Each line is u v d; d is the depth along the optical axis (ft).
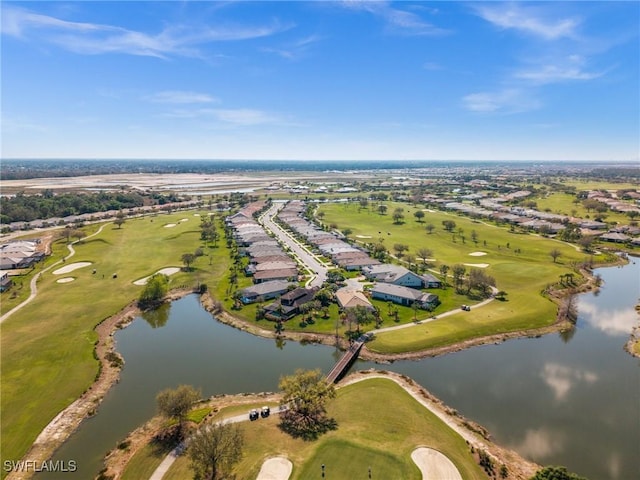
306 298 304.09
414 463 142.51
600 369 218.38
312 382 175.11
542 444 158.51
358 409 176.55
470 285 324.39
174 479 136.56
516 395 193.06
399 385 198.18
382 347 236.63
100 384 199.41
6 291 329.11
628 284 362.53
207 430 144.36
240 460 143.95
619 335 261.03
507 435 163.63
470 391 196.54
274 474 137.08
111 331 262.47
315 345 246.27
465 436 161.17
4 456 150.10
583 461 149.38
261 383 204.13
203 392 195.11
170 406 158.40
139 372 214.48
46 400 183.83
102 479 137.69
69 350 230.48
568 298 309.63
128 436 161.58
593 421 173.37
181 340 254.47
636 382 205.26
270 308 287.48
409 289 315.58
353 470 138.92
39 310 287.48
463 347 241.14
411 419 169.48
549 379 208.03
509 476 139.95
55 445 157.07
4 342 238.27
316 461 143.13
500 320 272.31
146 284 326.85
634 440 161.17
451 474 137.59
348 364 219.61
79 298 311.88
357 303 288.10
